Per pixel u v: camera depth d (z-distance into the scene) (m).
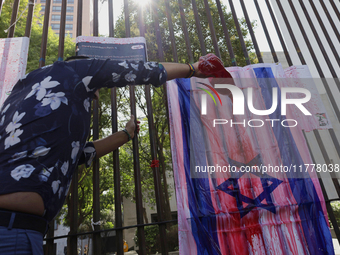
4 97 1.54
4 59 1.64
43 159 0.66
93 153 1.26
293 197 1.51
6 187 0.60
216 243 1.34
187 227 1.36
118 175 1.46
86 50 1.59
